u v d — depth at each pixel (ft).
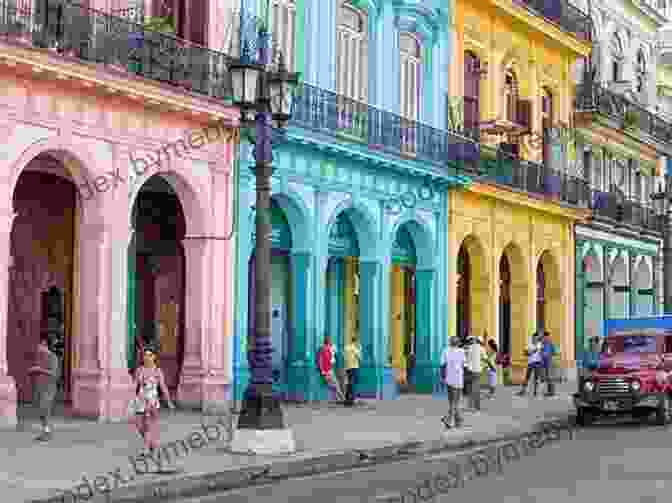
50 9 54.39
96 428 54.60
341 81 78.95
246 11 68.90
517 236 101.86
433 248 88.07
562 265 111.34
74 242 67.15
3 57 50.90
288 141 70.23
